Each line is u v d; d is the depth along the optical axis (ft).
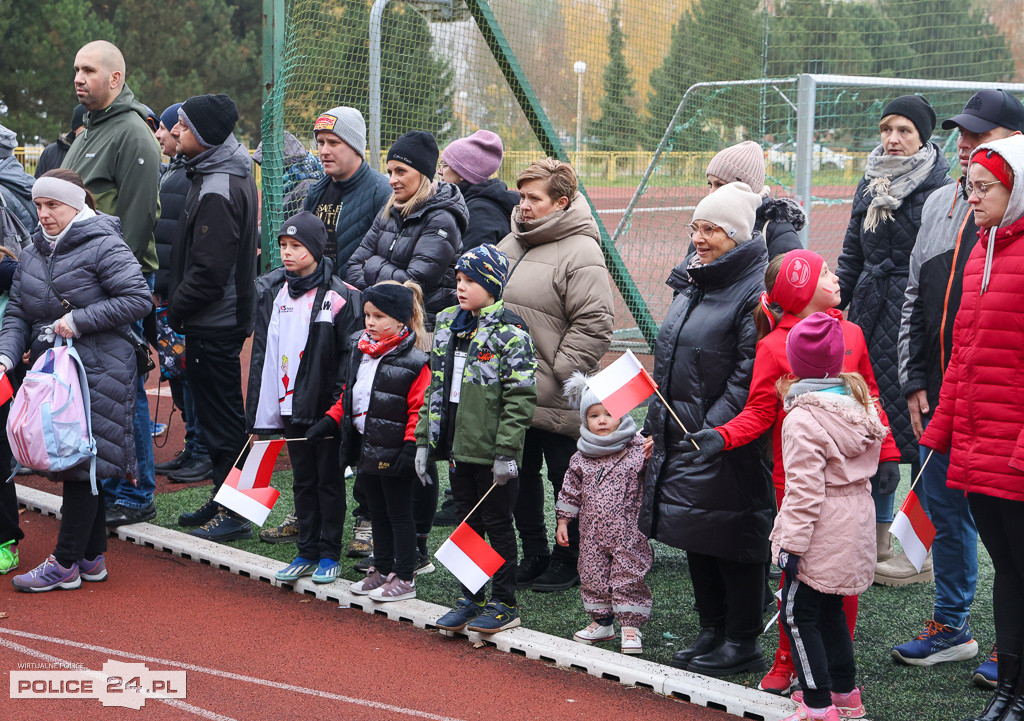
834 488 11.09
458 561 13.69
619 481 13.94
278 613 15.26
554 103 29.40
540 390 16.17
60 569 16.02
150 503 19.69
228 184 18.89
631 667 12.99
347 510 20.56
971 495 11.55
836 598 11.40
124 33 115.44
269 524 19.51
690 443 12.69
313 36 22.88
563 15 29.12
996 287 11.17
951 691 12.57
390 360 15.06
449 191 17.72
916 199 16.12
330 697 12.33
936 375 13.51
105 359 16.07
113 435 16.07
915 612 15.31
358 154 19.38
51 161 25.02
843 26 35.99
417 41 25.00
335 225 19.44
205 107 18.86
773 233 16.16
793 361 11.31
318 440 16.05
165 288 22.97
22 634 14.23
